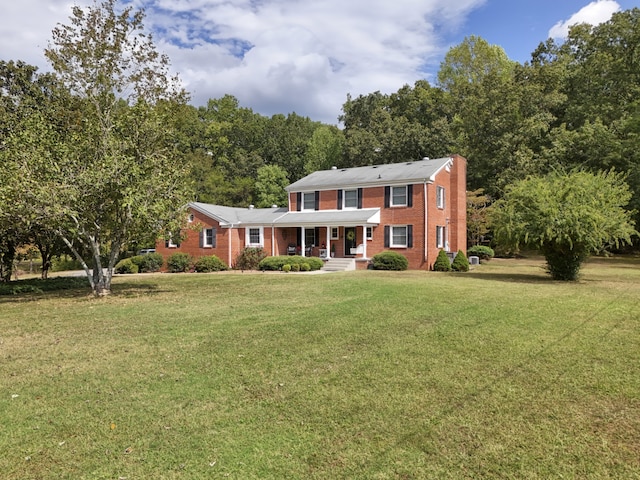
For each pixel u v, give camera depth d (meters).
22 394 4.81
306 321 8.42
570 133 32.94
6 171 11.05
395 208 23.61
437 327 7.76
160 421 4.11
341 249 25.67
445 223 25.27
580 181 15.69
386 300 10.82
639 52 34.34
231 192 43.72
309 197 26.95
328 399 4.59
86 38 15.31
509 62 45.00
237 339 7.13
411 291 12.57
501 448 3.54
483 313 9.05
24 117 14.53
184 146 39.41
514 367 5.56
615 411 4.24
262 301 11.23
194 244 27.25
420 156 37.31
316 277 17.94
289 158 51.84
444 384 4.98
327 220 23.91
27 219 11.64
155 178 12.77
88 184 11.58
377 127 41.84
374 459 3.40
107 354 6.37
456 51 47.31
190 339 7.19
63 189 11.34
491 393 4.71
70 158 12.16
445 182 25.47
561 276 16.33
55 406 4.48
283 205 44.84
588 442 3.63
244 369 5.61
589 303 10.33
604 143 31.22
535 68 37.44
